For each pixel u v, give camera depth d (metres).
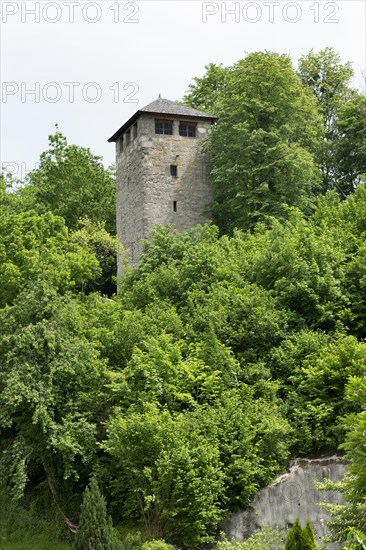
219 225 53.66
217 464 26.38
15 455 28.86
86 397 29.33
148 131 53.09
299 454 28.42
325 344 30.84
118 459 27.42
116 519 28.16
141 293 37.06
